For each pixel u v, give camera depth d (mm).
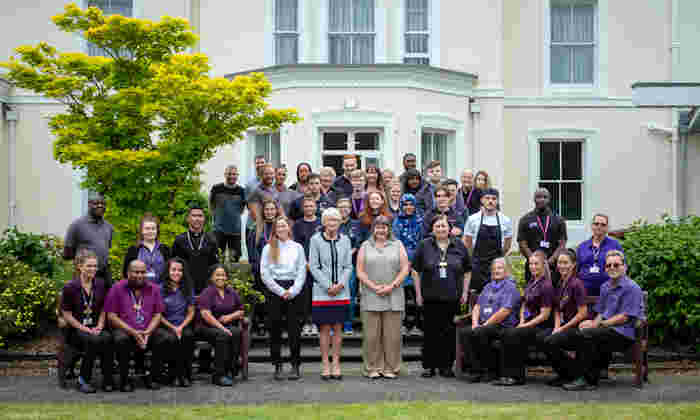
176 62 8938
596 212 16250
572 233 16250
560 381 7852
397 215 9688
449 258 8211
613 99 16203
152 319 7734
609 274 7758
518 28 16234
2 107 15180
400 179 10453
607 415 6371
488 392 7414
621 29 16234
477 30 15398
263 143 14695
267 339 9609
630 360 8875
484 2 15383
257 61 15492
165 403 6930
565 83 16406
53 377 8305
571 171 16422
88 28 9859
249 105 9297
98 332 7516
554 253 8617
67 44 15320
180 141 9297
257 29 15484
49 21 15305
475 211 10453
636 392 7438
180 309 8000
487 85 15359
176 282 8023
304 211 9281
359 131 14133
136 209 9492
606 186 16250
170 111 8992
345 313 8109
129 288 7711
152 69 9422
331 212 8141
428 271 8180
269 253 8164
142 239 8352
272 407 6719
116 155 8891
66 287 7676
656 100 11828
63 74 9844
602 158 16234
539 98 16172
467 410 6555
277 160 14508
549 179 16391
